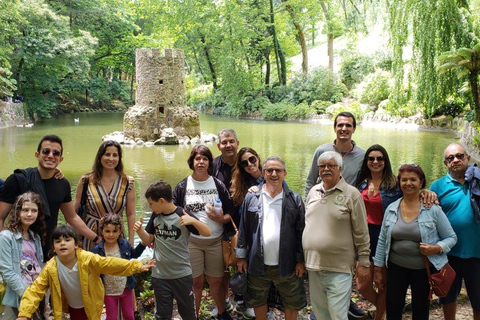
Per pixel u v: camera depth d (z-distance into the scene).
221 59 43.31
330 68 41.25
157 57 26.05
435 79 18.14
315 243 3.73
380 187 4.21
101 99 49.66
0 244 3.49
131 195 4.52
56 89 42.22
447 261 3.73
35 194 3.66
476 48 15.24
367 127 29.44
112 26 45.69
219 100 46.88
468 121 20.88
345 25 43.12
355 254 3.87
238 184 4.37
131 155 20.55
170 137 24.47
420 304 3.88
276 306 4.29
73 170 16.03
